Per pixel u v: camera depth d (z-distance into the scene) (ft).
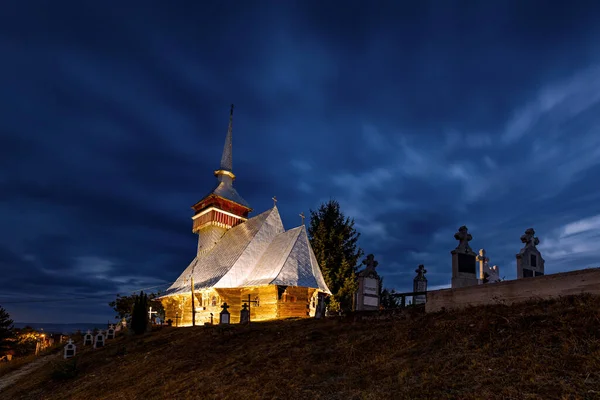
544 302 41.39
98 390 62.64
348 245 165.37
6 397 79.46
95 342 108.37
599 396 25.36
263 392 41.14
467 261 68.90
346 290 148.56
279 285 116.37
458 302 49.67
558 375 28.76
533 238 73.82
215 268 144.15
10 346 195.42
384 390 33.73
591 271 39.22
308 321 71.20
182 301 148.25
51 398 68.18
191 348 71.00
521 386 28.55
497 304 45.21
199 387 48.42
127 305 191.62
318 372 42.47
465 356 35.42
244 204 182.60
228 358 58.34
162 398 48.39
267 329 71.77
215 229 172.65
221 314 99.04
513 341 35.42
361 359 43.16
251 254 139.95
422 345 41.29
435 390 31.14
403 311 56.29
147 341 94.07
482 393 28.89
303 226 135.85
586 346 31.22
